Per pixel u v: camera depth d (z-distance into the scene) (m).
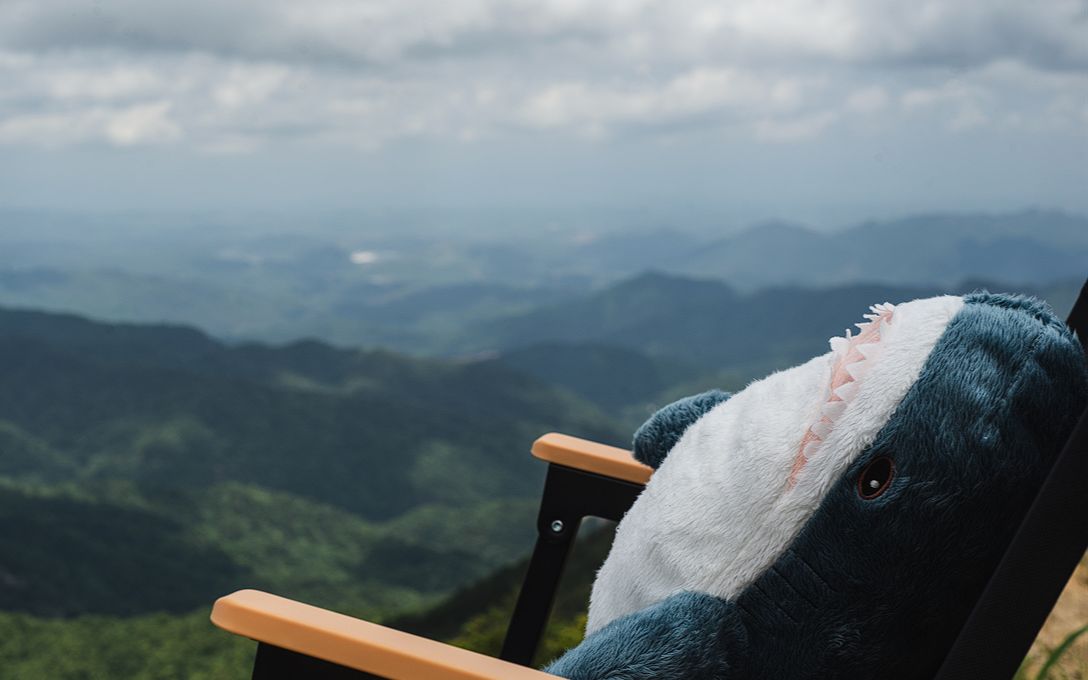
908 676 0.65
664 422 0.91
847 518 0.63
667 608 0.66
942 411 0.62
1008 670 0.53
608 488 1.00
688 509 0.71
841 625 0.63
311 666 0.57
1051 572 0.52
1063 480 0.52
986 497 0.61
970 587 0.62
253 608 0.58
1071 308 0.74
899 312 0.71
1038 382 0.62
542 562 1.03
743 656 0.66
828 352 0.76
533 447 1.01
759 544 0.66
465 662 0.55
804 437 0.68
